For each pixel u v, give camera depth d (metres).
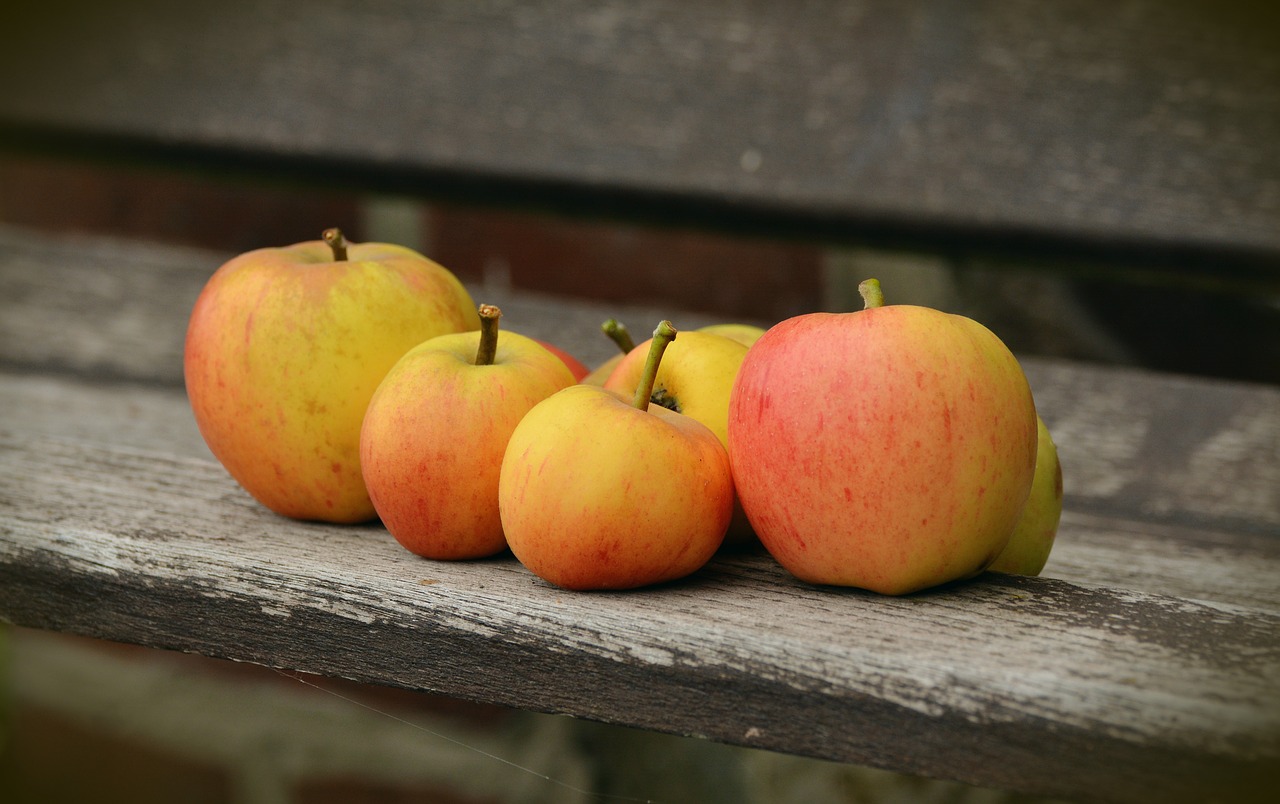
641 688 0.89
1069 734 0.86
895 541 0.90
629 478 0.90
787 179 1.17
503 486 0.91
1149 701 0.85
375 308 0.96
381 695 1.14
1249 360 1.17
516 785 1.08
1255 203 1.12
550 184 1.22
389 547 0.96
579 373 1.01
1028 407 0.91
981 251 1.16
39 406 1.23
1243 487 1.09
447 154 1.25
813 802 1.03
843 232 1.17
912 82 1.16
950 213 1.15
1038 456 0.96
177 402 1.25
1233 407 1.11
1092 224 1.13
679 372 0.95
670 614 0.90
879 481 0.89
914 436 0.89
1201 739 0.85
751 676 0.88
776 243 1.21
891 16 1.17
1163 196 1.13
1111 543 1.04
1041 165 1.14
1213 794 0.85
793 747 0.88
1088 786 0.86
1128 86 1.14
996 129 1.15
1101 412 1.12
